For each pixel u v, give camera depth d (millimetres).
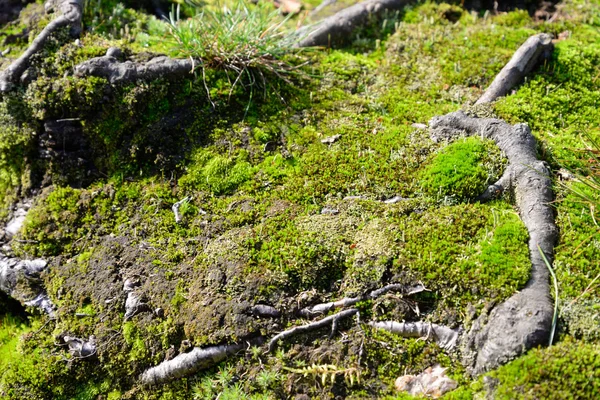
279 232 1478
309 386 1405
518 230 1439
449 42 1707
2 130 1603
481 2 1797
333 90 1640
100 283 1496
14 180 1612
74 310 1495
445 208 1479
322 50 1713
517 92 1614
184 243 1503
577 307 1384
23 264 1535
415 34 1728
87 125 1594
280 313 1434
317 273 1449
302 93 1632
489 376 1366
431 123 1570
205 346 1429
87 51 1610
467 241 1442
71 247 1538
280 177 1540
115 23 1694
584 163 1505
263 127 1586
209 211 1525
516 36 1698
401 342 1415
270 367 1416
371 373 1405
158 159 1567
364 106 1616
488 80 1645
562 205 1466
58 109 1594
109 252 1514
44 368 1476
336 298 1439
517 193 1482
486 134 1538
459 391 1376
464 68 1660
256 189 1534
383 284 1436
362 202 1499
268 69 1640
